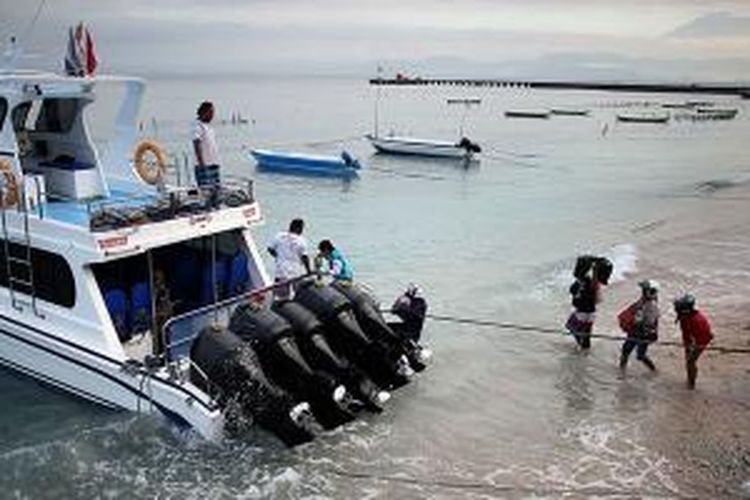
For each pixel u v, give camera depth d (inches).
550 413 491.5
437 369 562.9
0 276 521.0
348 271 569.3
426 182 1817.2
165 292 497.0
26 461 421.1
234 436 439.8
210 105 537.0
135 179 588.7
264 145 2706.7
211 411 423.5
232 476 410.6
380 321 507.5
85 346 466.3
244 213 536.4
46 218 489.4
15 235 497.0
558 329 663.8
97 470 414.6
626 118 4507.9
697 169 2149.4
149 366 444.8
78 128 566.3
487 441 453.4
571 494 398.0
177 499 390.6
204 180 535.8
